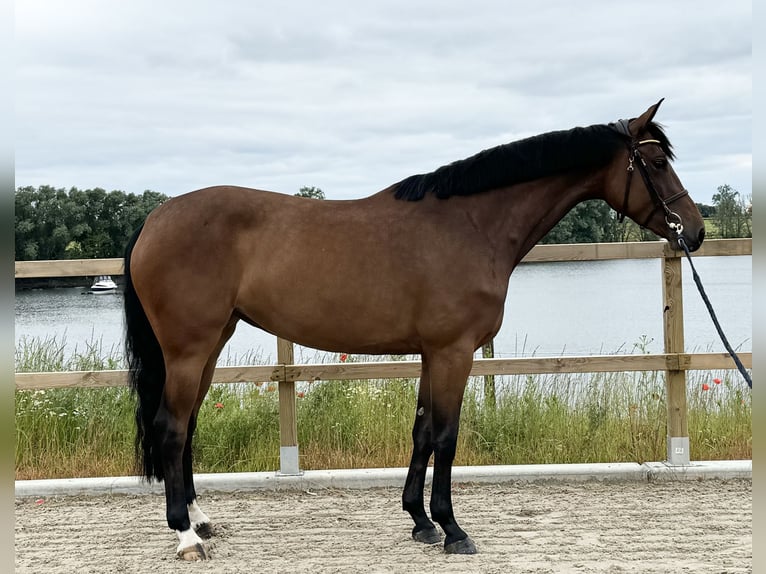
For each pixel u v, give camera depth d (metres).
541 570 3.18
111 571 3.29
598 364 4.70
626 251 4.71
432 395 3.52
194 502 3.81
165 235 3.46
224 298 3.49
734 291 15.46
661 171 3.65
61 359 5.73
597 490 4.49
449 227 3.54
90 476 4.84
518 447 5.03
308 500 4.43
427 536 3.64
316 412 5.31
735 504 4.16
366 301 3.48
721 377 6.71
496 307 3.54
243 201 3.55
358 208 3.63
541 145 3.65
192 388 3.49
